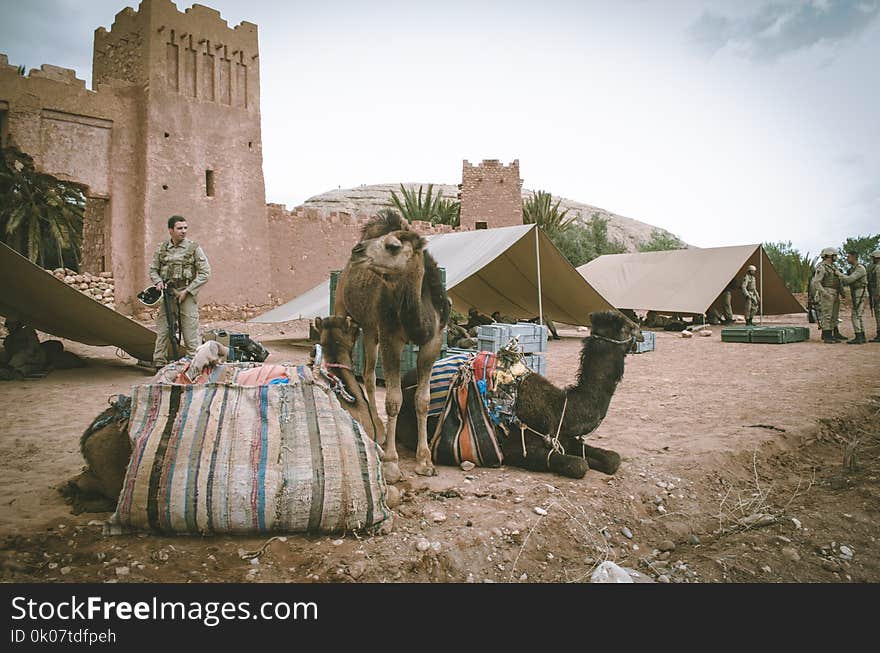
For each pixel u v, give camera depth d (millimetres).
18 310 9633
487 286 17125
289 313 14523
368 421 4770
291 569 3303
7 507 3943
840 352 13039
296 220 26609
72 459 5055
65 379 9406
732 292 23781
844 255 27609
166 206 21984
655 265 23922
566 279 15125
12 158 19844
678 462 5453
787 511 4758
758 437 6234
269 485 3482
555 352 14469
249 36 24719
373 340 4879
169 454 3484
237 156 24156
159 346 8211
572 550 3977
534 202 42594
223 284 23625
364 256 4047
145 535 3506
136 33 22328
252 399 3676
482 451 4973
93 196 20984
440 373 5191
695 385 9555
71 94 20266
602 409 4910
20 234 23375
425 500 4332
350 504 3607
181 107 22484
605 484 4809
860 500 4844
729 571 3881
